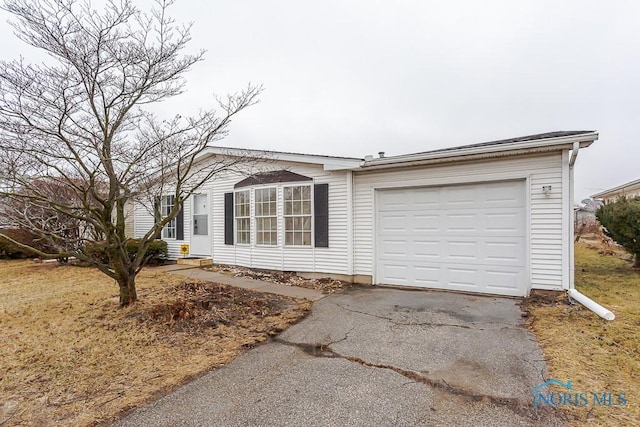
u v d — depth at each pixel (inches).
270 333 166.7
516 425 89.6
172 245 442.0
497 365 126.6
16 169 162.7
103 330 166.6
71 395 107.7
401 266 278.7
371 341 155.5
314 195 315.3
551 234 219.9
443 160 248.2
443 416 94.5
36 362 132.3
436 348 145.3
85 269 362.6
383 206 286.8
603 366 122.8
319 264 312.3
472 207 249.9
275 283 292.4
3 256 438.0
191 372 124.4
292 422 92.6
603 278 291.9
